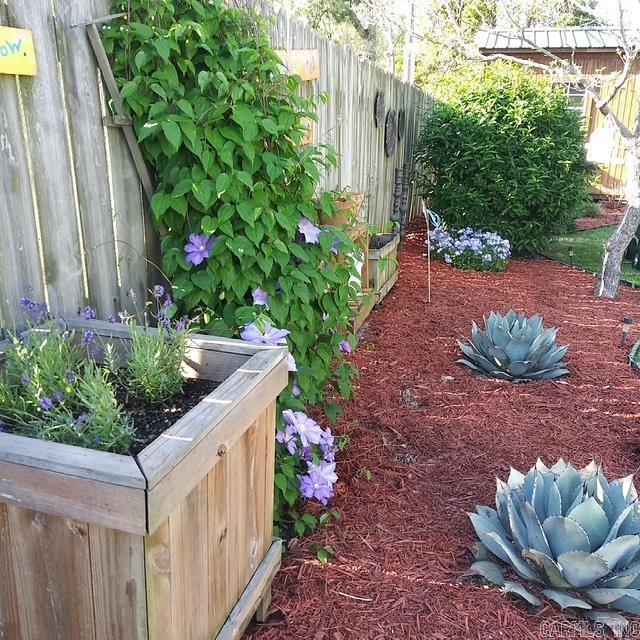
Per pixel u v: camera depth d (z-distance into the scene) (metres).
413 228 9.02
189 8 2.21
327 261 2.44
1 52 1.63
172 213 2.26
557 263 7.48
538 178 7.32
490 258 6.78
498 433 3.09
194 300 2.23
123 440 1.39
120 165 2.18
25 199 1.77
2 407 1.48
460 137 7.54
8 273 1.73
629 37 6.09
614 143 11.93
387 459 2.80
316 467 2.26
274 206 2.32
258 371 1.64
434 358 4.07
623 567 2.01
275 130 2.17
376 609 1.91
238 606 1.66
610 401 3.51
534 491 2.16
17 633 1.36
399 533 2.29
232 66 2.22
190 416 1.37
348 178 5.19
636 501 2.17
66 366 1.63
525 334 3.87
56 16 1.84
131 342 1.84
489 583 2.04
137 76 2.05
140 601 1.22
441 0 7.15
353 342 2.75
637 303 5.65
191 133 2.04
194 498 1.35
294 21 3.55
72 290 2.00
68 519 1.22
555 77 7.94
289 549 2.17
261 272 2.24
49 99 1.83
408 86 8.01
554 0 7.49
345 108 4.91
